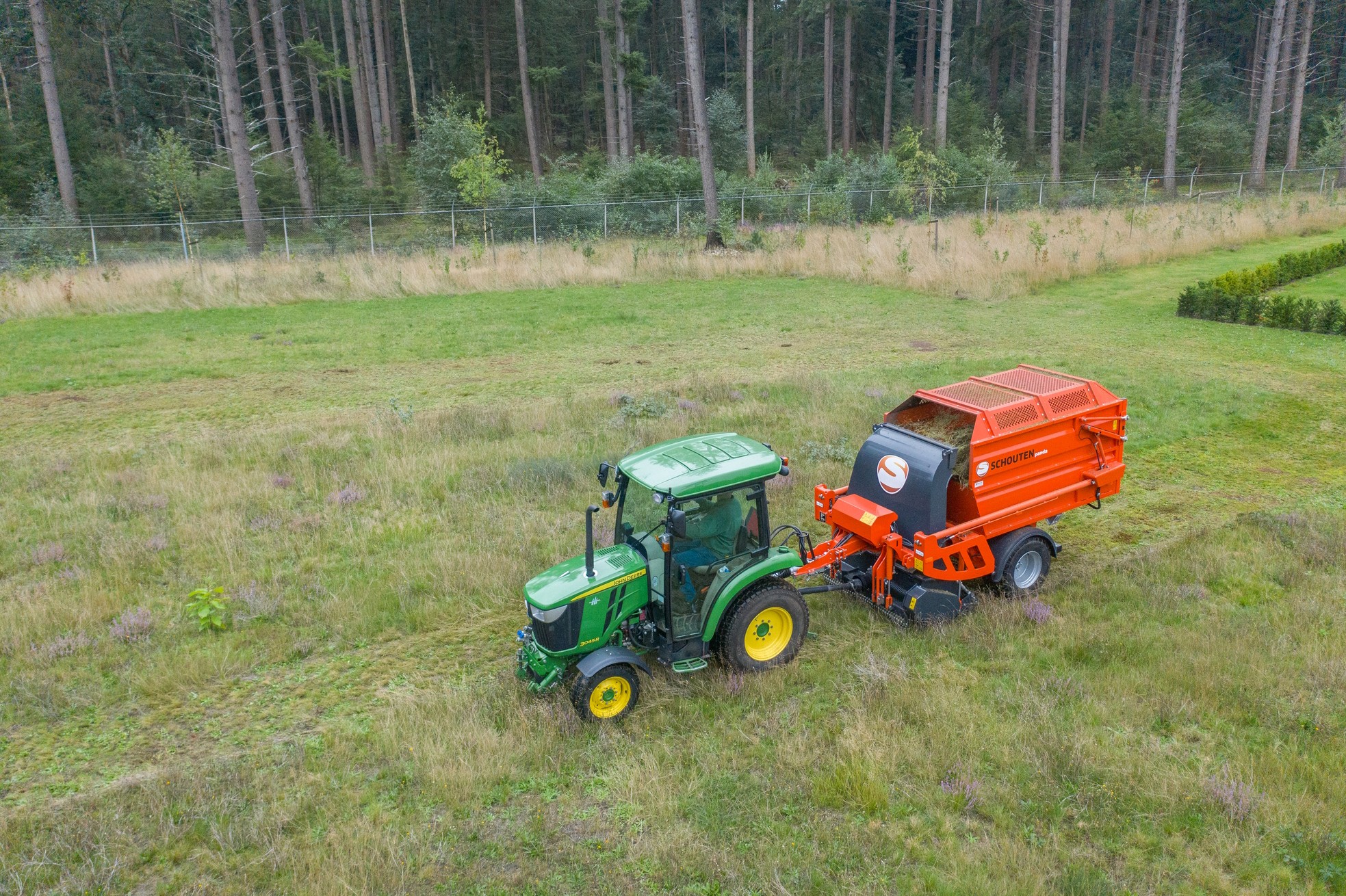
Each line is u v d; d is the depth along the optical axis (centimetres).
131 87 5525
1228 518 1065
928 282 2614
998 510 841
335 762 657
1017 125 6588
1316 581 889
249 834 577
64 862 555
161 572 973
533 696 725
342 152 6325
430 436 1395
